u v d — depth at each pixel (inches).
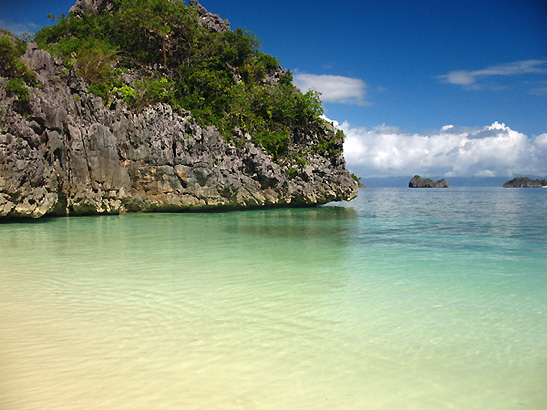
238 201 1318.9
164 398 185.8
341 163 1701.5
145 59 1593.3
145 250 563.5
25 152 841.5
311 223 972.6
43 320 282.7
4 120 822.5
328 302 330.3
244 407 180.1
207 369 214.1
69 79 1034.7
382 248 598.9
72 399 183.2
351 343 250.2
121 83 1208.8
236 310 307.9
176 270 441.4
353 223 981.2
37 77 925.8
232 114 1483.8
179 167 1168.2
